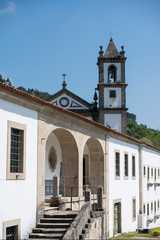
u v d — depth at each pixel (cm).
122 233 2777
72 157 2084
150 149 3953
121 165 2909
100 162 2527
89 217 1700
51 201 1820
